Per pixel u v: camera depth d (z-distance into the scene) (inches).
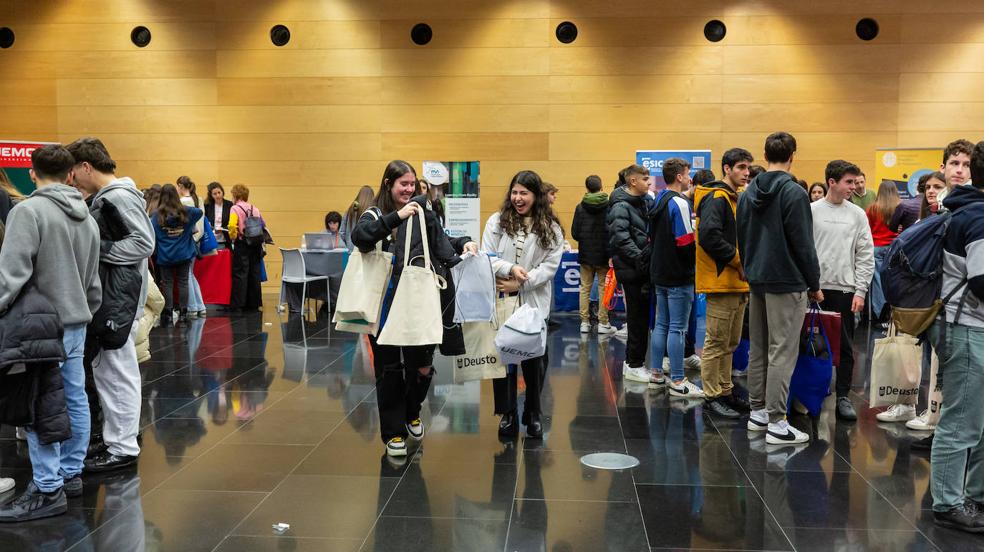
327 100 458.9
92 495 147.6
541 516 137.4
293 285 400.5
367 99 456.8
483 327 175.6
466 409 209.6
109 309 153.8
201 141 466.0
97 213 155.1
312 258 397.1
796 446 177.3
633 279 238.5
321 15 456.4
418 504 142.9
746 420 199.5
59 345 132.6
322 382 240.7
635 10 441.1
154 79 466.0
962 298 129.7
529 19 446.6
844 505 142.2
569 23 446.0
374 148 458.0
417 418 182.1
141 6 464.4
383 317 165.2
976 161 129.0
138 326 169.0
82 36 467.5
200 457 170.1
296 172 462.6
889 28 430.6
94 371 161.3
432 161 451.5
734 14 436.5
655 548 124.6
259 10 458.9
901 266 136.0
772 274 175.6
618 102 444.8
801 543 126.3
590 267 335.6
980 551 123.2
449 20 450.3
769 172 178.2
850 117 434.9
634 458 169.0
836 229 198.5
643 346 243.8
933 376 186.5
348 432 188.5
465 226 355.6
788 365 177.2
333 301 398.0
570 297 400.8
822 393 194.9
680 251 218.8
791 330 176.7
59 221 137.9
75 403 144.9
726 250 195.9
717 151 441.7
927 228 133.5
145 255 157.2
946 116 430.9
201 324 359.6
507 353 169.3
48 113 471.8
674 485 152.4
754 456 170.1
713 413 205.3
